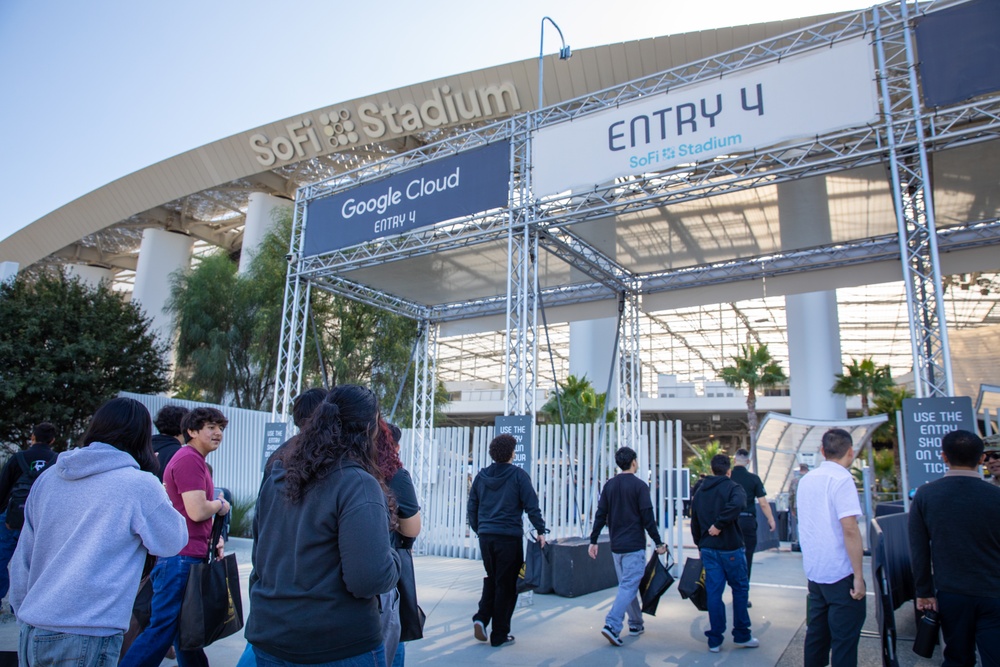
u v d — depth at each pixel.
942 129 7.07
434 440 11.95
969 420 6.02
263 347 21.03
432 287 12.95
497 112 30.72
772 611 6.88
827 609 3.89
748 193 8.84
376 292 13.37
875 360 54.62
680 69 8.34
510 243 9.14
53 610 2.34
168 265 43.69
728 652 5.27
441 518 11.55
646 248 10.91
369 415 2.40
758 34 26.00
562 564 7.65
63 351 14.70
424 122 31.80
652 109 8.30
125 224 44.41
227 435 13.87
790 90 7.50
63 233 44.78
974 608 3.34
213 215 44.72
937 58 6.83
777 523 15.92
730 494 5.35
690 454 62.38
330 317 21.11
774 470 19.81
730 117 7.77
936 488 3.56
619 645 5.45
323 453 2.19
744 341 50.16
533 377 9.02
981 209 9.32
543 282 12.74
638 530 5.60
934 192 8.83
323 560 2.10
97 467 2.54
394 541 3.25
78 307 16.20
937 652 5.25
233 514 12.59
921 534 3.60
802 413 27.97
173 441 4.56
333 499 2.12
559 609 6.87
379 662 2.18
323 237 11.10
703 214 9.52
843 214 9.52
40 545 2.48
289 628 2.05
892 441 27.12
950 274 10.01
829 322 28.28
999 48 6.54
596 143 8.60
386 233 10.26
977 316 39.09
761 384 31.11
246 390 21.86
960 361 26.62
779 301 40.81
